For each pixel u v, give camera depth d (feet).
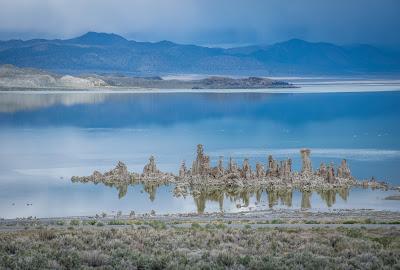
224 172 486.79
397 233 198.70
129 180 486.79
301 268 130.93
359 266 134.62
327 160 618.44
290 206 380.78
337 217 287.89
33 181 494.18
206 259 141.38
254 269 130.41
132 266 131.54
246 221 258.78
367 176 515.09
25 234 188.65
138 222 242.99
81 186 466.70
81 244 158.51
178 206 382.42
